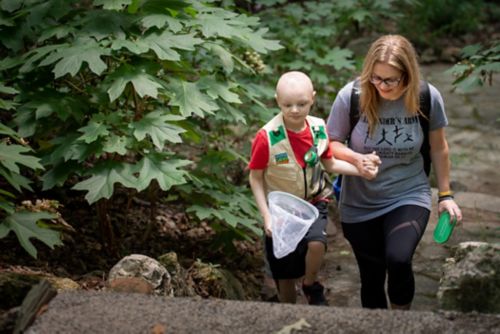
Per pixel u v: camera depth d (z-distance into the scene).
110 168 4.10
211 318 2.85
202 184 4.75
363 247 3.78
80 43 4.00
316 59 6.66
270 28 6.93
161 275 3.55
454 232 5.68
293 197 3.57
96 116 4.12
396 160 3.65
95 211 5.33
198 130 5.53
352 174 3.64
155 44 4.07
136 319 2.83
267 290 5.14
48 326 2.77
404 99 3.55
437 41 12.12
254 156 3.64
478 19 13.05
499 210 6.17
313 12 7.22
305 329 2.76
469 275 3.19
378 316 2.87
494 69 4.80
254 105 5.46
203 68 4.93
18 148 3.66
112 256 4.78
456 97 9.63
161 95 4.51
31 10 4.18
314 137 3.66
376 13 7.68
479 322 2.83
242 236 5.08
